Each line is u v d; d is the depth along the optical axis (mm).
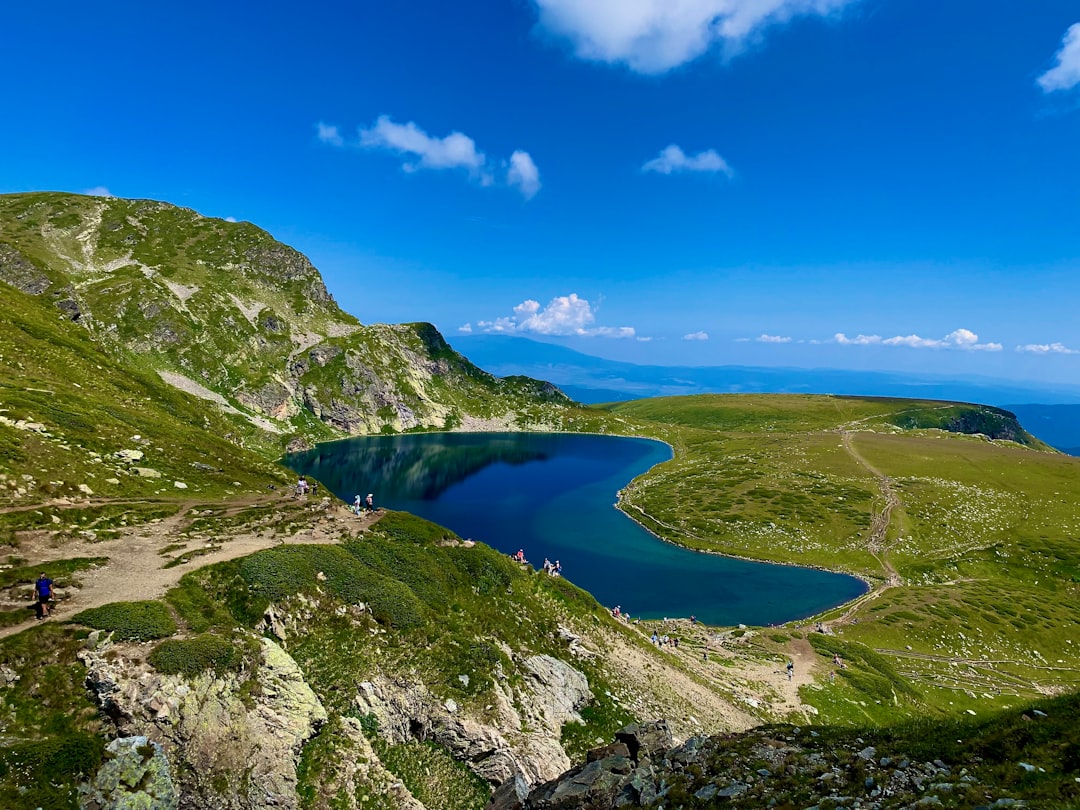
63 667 23859
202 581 33250
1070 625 89500
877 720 56562
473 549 50781
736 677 62562
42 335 92562
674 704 46531
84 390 79750
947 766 18594
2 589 28688
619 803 20938
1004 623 89312
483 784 30812
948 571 116562
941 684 71688
